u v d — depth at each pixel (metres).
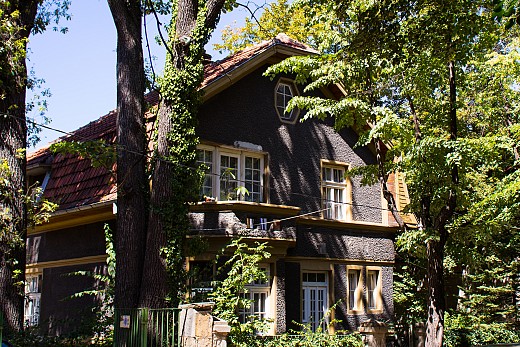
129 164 13.63
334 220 19.45
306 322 18.41
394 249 21.47
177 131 13.95
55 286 19.19
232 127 17.56
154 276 13.03
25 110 14.88
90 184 17.58
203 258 15.78
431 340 15.23
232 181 17.47
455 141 14.23
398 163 15.90
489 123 19.11
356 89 16.48
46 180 19.66
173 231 13.35
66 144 12.86
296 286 18.17
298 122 19.41
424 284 21.94
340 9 14.05
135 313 12.17
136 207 13.49
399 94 16.78
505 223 15.98
